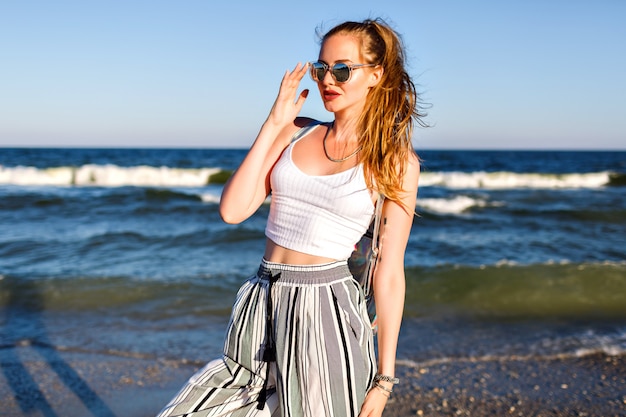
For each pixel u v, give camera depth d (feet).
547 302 21.89
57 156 155.33
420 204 56.70
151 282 23.06
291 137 6.64
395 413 13.05
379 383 6.03
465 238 37.52
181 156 174.50
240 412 6.15
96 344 16.63
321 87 6.31
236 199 6.32
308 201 6.02
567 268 26.02
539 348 17.30
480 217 49.16
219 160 142.00
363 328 6.00
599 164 163.32
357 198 5.97
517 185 84.58
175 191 54.44
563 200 65.16
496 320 19.93
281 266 6.08
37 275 24.11
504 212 53.01
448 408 13.35
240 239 33.65
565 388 14.56
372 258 6.29
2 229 37.45
